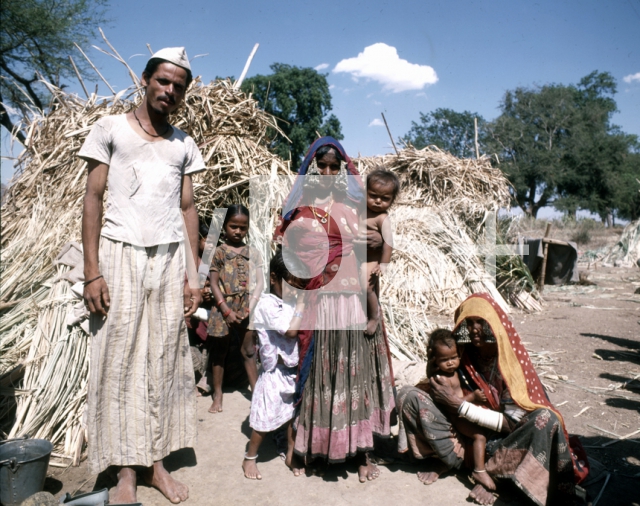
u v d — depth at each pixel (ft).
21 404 11.25
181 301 9.60
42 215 16.92
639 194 120.16
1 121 51.26
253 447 10.13
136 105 18.17
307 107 108.78
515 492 9.47
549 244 34.71
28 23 49.26
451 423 10.09
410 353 17.11
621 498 9.54
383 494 9.58
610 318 25.99
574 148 132.77
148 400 9.27
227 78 20.11
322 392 9.63
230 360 14.79
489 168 34.99
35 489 8.66
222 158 17.90
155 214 9.02
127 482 9.14
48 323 12.58
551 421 8.88
